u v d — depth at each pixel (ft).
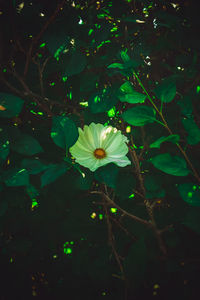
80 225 1.65
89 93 1.63
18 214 1.63
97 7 1.65
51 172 1.42
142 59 1.61
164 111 1.60
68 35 1.54
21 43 1.62
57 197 1.62
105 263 1.63
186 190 1.47
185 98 1.47
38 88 1.63
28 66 1.59
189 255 1.63
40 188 1.54
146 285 1.65
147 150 1.61
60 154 1.59
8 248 1.64
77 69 1.50
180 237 1.64
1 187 1.48
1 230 1.63
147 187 1.58
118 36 1.65
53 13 1.56
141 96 1.44
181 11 1.64
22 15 1.55
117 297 1.62
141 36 1.65
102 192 1.63
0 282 1.65
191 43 1.59
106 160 1.53
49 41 1.50
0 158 1.46
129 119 1.44
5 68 1.60
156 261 1.64
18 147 1.47
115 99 1.51
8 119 1.59
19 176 1.44
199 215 1.50
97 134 1.55
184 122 1.45
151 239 1.64
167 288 1.65
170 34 1.60
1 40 1.59
